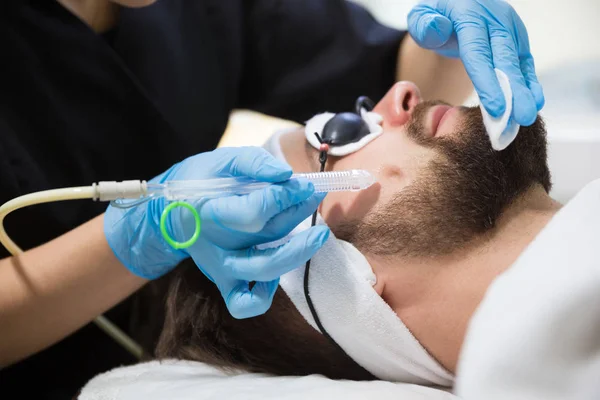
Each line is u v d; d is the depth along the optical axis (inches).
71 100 51.8
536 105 37.2
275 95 62.7
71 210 51.3
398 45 59.9
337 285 34.8
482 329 30.7
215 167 35.3
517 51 41.0
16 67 49.5
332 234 35.4
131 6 47.6
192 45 59.2
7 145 48.0
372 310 34.4
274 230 34.0
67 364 53.4
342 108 61.4
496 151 35.3
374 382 34.3
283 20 61.4
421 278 35.2
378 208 35.8
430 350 35.7
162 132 55.2
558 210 34.9
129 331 56.9
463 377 31.0
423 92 60.4
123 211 39.4
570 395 28.1
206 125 60.4
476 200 34.5
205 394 35.9
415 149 37.0
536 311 28.9
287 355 40.2
